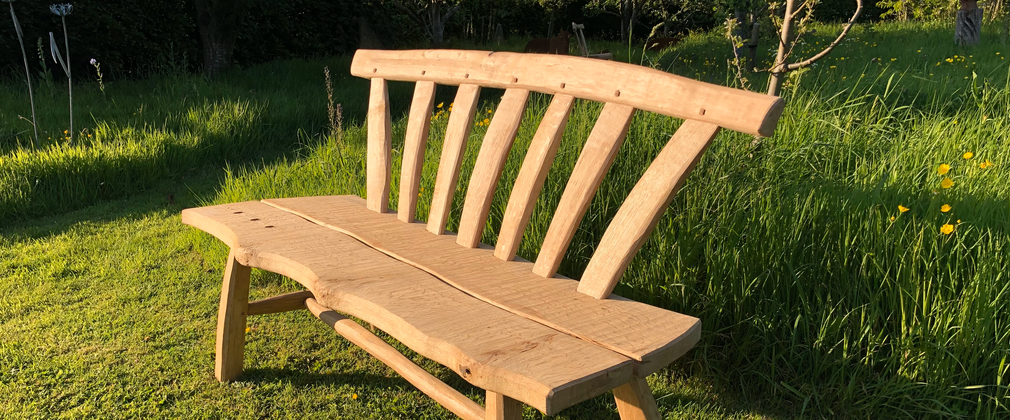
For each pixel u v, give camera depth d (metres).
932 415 1.89
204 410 2.12
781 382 2.05
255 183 3.92
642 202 1.52
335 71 9.71
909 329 1.93
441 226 2.06
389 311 1.43
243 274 2.19
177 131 6.17
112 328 2.70
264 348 2.52
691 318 1.43
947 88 4.64
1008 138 2.93
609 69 1.65
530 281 1.66
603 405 2.15
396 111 7.73
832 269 2.17
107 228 4.11
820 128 3.20
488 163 1.92
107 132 5.72
